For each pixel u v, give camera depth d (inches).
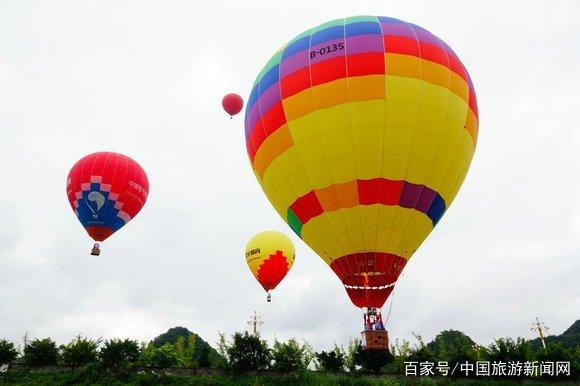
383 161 657.0
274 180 751.7
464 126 712.4
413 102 660.7
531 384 743.7
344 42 701.3
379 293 661.9
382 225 668.7
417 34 727.1
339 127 662.5
